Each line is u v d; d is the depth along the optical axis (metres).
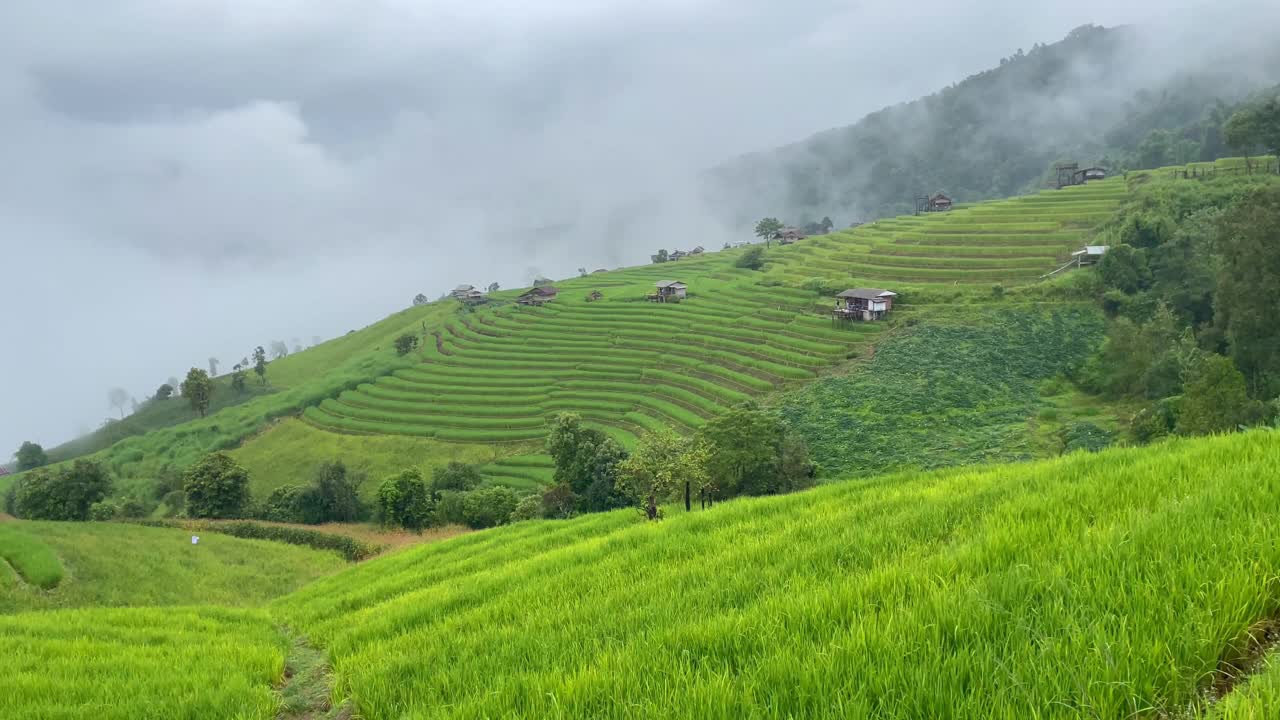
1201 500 6.98
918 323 79.69
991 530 8.09
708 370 84.88
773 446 50.66
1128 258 77.12
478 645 9.61
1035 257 94.25
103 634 15.91
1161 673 4.23
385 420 99.31
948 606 5.83
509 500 58.19
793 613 6.98
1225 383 38.06
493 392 99.75
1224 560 5.41
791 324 92.44
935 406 61.53
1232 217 51.28
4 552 33.75
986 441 53.69
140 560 37.12
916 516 10.72
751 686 5.35
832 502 15.80
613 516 25.97
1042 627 5.11
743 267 138.75
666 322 109.19
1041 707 4.16
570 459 58.72
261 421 108.31
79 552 36.75
